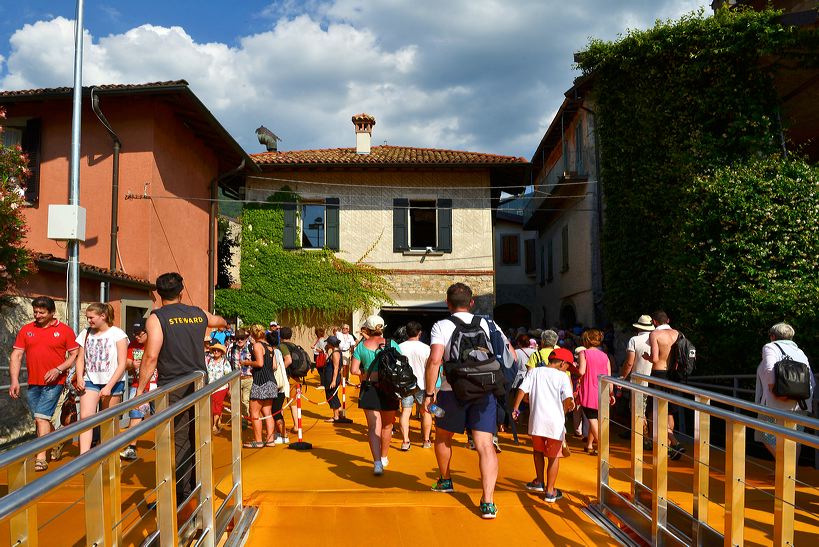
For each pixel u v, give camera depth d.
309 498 5.79
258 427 9.48
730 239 11.66
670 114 13.89
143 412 7.79
